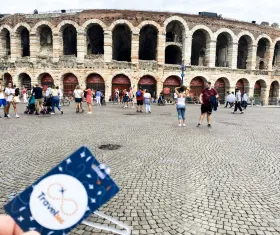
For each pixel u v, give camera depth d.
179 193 5.58
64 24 37.19
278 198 5.46
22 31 42.53
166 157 8.32
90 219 4.42
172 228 4.23
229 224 4.38
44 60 37.94
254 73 42.19
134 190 5.68
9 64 39.22
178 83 39.66
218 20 39.25
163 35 37.69
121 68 37.47
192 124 15.60
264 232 4.17
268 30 42.38
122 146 9.69
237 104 24.02
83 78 37.59
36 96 18.66
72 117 17.91
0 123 14.53
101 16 36.66
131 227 4.22
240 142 10.86
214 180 6.41
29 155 8.26
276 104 44.12
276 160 8.30
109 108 26.39
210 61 39.75
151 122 16.12
